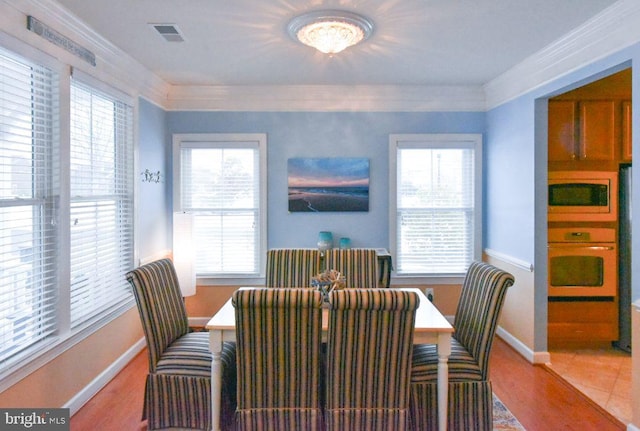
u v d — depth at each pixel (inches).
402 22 99.8
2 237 80.3
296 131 163.6
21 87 84.7
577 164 142.3
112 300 122.0
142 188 139.6
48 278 93.1
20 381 82.3
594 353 141.0
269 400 78.2
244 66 134.0
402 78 148.7
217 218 165.0
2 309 79.7
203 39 110.3
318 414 79.0
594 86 137.8
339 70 138.6
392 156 164.2
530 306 132.3
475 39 110.7
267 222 164.9
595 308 142.3
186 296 151.3
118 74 122.3
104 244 118.2
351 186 164.2
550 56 118.0
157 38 109.4
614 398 109.4
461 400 88.4
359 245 166.1
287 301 72.7
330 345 75.4
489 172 162.7
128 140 131.2
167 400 91.3
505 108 148.0
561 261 140.4
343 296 72.3
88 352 107.7
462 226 167.3
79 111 106.1
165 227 161.2
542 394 111.3
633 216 90.0
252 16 96.5
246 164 164.6
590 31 100.8
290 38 109.5
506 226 148.2
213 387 86.7
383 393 77.6
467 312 98.0
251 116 163.3
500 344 148.3
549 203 138.9
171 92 159.8
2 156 80.0
